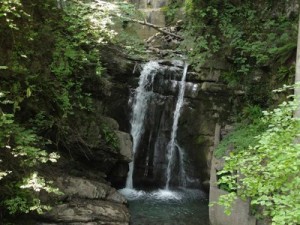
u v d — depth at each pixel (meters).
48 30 8.33
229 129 9.15
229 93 10.16
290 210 3.50
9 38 7.34
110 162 9.55
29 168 6.73
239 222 7.05
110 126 9.79
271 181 3.81
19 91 7.38
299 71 5.86
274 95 8.77
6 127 6.01
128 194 10.15
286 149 3.56
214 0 10.85
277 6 9.98
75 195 7.60
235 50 10.11
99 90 10.21
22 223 6.48
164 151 11.23
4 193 6.24
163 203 9.49
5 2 5.99
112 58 11.23
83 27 8.57
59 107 8.32
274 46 9.05
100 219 7.23
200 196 10.20
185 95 10.98
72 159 8.74
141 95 11.39
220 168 7.87
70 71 8.50
